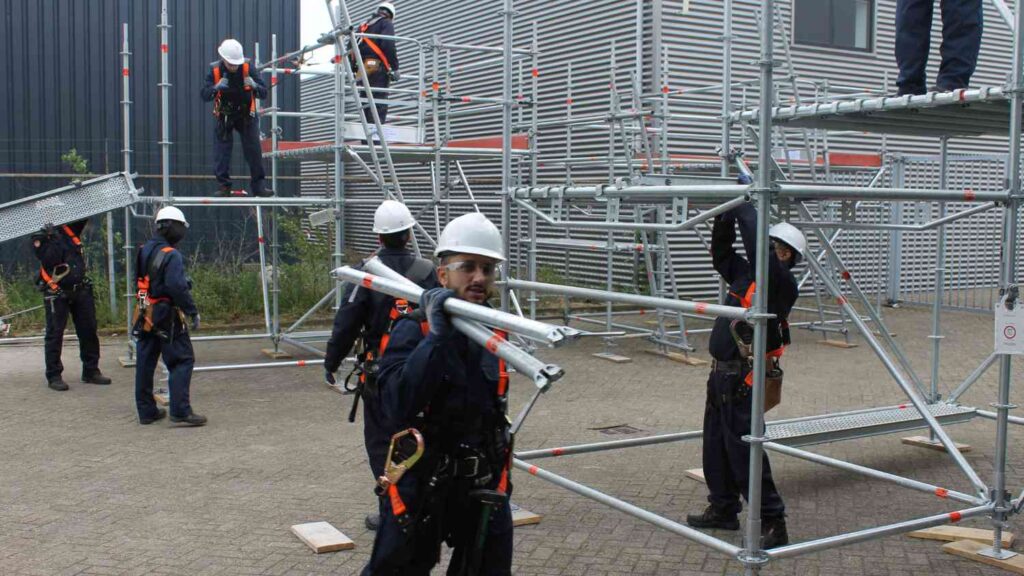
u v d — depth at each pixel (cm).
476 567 341
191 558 508
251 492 625
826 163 1188
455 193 1744
